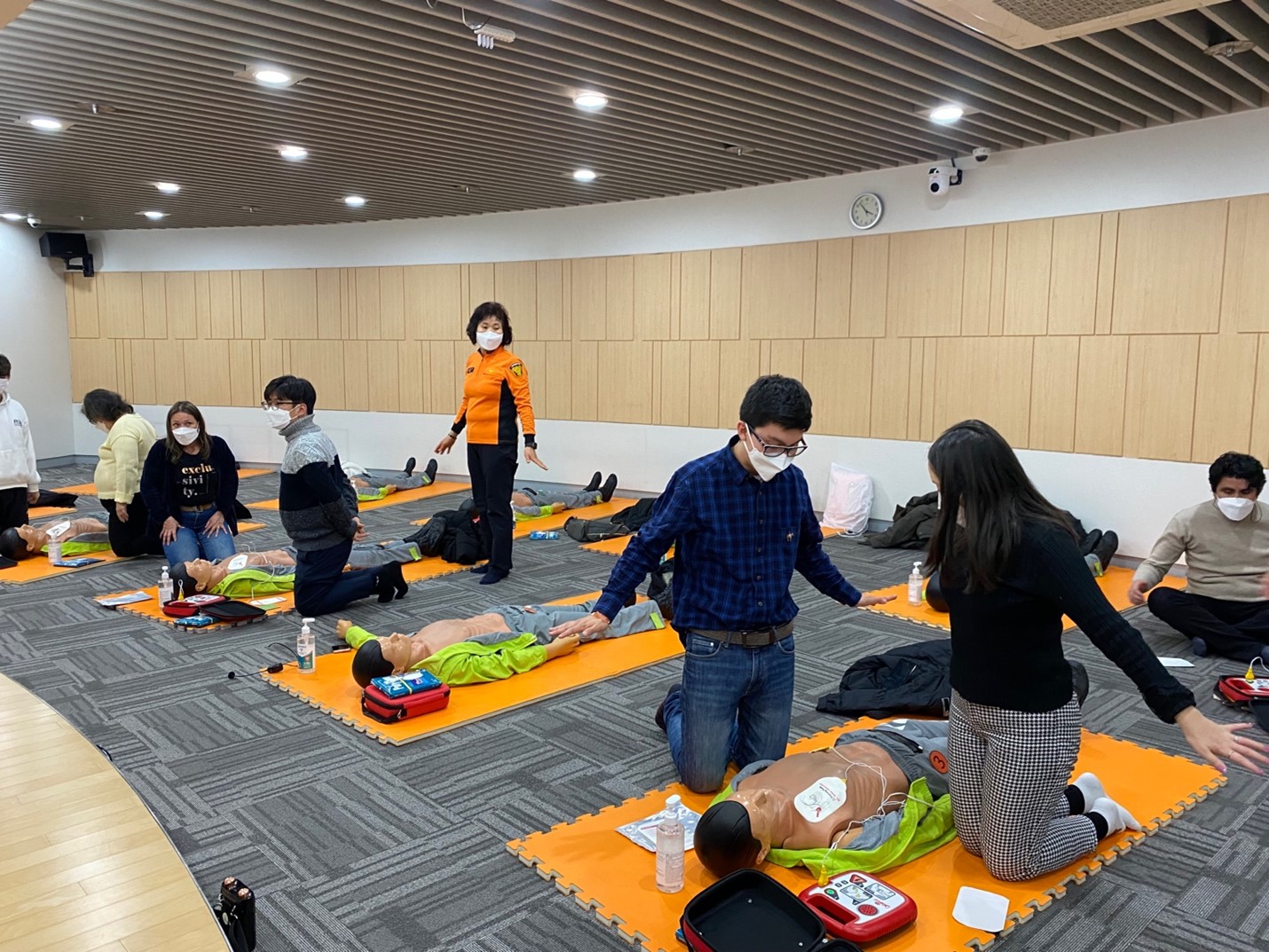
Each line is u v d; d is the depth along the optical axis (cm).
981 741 237
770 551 264
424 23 388
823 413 758
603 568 606
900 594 547
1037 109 543
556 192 802
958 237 668
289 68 455
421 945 216
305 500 471
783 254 764
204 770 308
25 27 396
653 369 849
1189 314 570
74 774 217
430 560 620
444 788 296
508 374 555
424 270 958
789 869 245
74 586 549
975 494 215
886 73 463
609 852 255
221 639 448
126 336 1079
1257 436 550
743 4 370
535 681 390
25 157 659
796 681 398
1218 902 235
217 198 838
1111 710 365
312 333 1016
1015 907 229
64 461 1096
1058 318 626
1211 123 548
